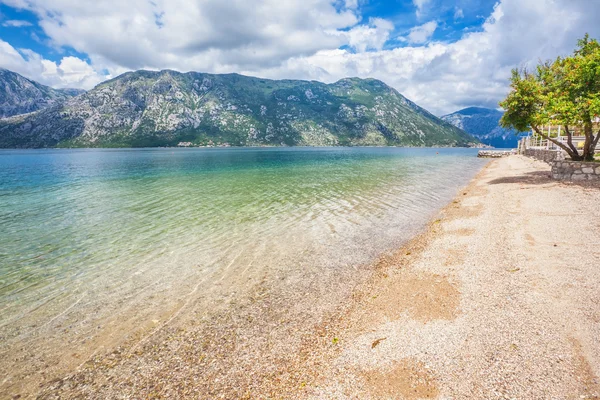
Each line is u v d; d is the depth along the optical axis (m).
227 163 87.56
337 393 6.55
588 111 24.27
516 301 9.35
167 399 6.85
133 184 42.97
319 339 8.77
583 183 26.94
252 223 21.88
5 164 87.69
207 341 8.96
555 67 28.56
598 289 9.44
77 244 17.81
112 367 8.02
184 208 26.95
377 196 31.41
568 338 7.33
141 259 15.53
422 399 6.11
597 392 5.69
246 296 11.65
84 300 11.59
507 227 17.25
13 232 20.16
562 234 14.94
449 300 10.02
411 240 17.39
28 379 7.68
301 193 34.12
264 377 7.36
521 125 30.31
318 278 13.02
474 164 78.44
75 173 59.84
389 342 8.15
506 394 5.95
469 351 7.37
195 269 14.25
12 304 11.36
